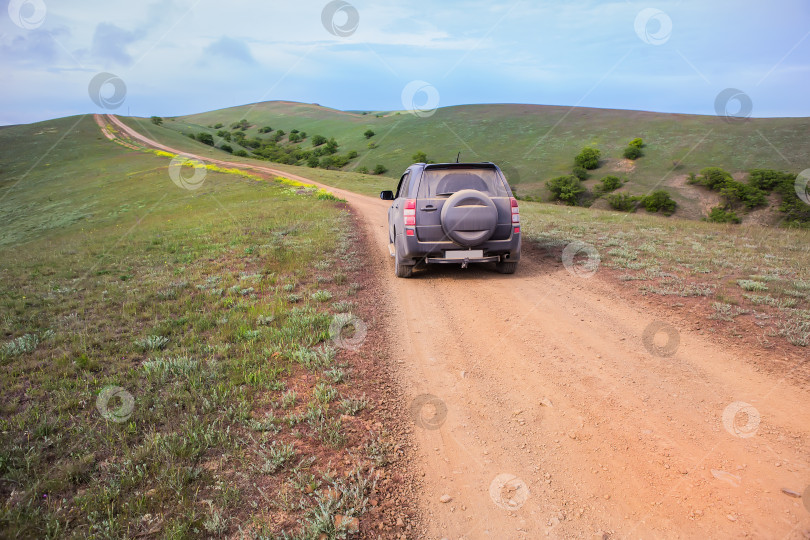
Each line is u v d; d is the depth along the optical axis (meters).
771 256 8.32
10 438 3.14
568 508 2.51
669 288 6.34
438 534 2.36
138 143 94.75
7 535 2.23
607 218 15.66
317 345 4.80
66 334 5.50
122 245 15.58
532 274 7.81
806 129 80.56
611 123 104.56
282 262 8.94
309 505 2.50
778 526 2.25
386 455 2.99
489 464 2.91
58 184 59.09
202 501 2.53
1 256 20.44
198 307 6.48
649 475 2.72
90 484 2.68
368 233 13.47
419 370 4.31
